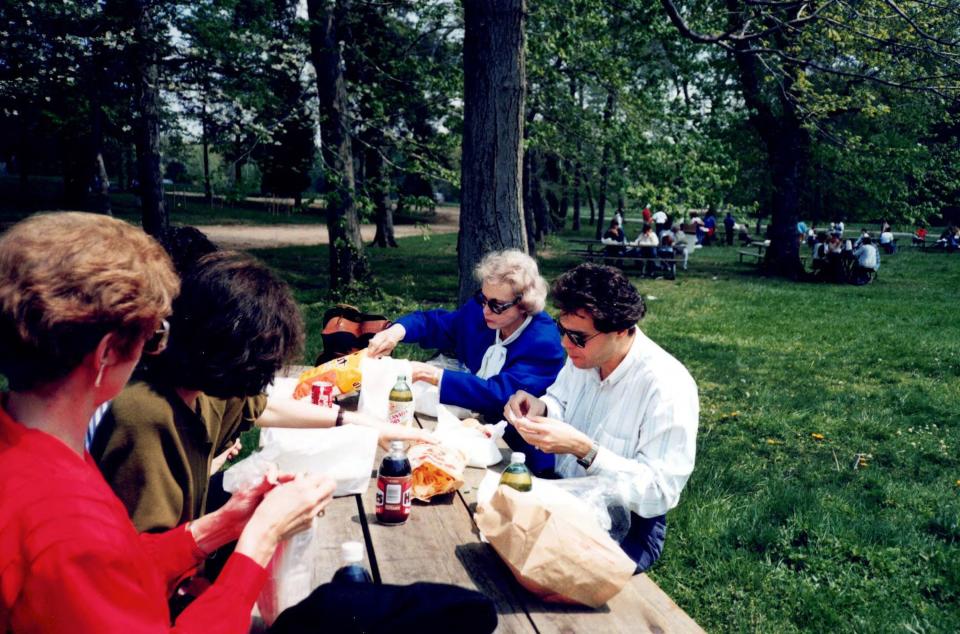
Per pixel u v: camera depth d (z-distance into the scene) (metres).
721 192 10.34
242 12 11.38
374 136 12.32
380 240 27.11
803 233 34.41
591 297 2.49
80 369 1.18
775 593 3.76
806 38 9.58
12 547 1.06
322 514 2.45
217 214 36.06
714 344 10.56
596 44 10.56
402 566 2.13
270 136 10.58
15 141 31.30
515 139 5.64
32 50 10.09
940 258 28.80
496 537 2.04
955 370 9.15
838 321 12.91
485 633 1.66
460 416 3.48
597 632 1.88
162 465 1.70
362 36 12.87
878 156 19.23
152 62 10.61
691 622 1.96
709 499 4.80
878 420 6.97
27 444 1.14
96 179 22.02
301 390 3.17
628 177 10.60
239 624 1.39
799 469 5.64
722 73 18.83
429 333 4.16
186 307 1.65
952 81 8.04
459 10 11.51
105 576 1.09
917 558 4.15
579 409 2.87
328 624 1.59
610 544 2.00
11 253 1.13
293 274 16.86
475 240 5.74
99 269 1.14
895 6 7.56
